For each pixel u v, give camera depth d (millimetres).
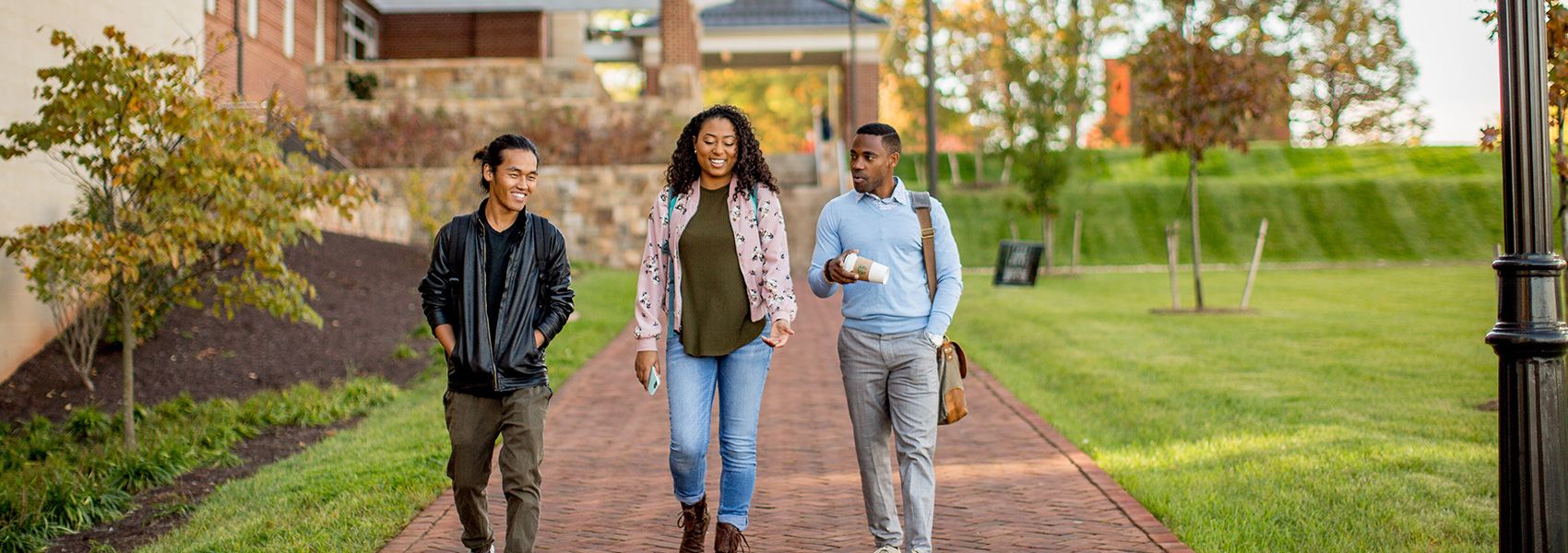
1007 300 18047
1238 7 22516
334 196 8344
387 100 24141
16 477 6809
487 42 30531
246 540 5465
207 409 8836
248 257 8180
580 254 22641
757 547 5398
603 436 8219
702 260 4711
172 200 7777
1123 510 5918
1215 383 10180
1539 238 3795
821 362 11836
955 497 6309
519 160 4562
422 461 7098
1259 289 20094
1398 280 21703
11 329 9586
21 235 8219
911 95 46906
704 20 34500
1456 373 10453
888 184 4836
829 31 34344
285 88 23469
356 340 11883
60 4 10234
